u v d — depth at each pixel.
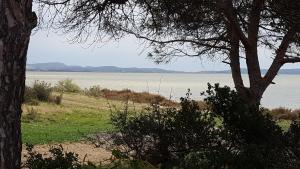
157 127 5.29
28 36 4.15
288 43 8.15
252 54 8.02
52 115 23.44
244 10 8.07
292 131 4.51
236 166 4.22
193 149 5.00
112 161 5.07
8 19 4.00
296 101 60.97
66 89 37.94
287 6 7.61
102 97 36.25
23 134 16.14
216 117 5.23
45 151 12.30
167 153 5.25
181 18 8.42
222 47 8.34
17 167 4.16
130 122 5.54
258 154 4.18
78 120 23.02
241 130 4.64
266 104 53.03
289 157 4.32
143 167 4.90
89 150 12.54
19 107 4.16
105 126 20.39
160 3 8.54
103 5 8.53
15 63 4.07
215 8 7.98
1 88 4.04
